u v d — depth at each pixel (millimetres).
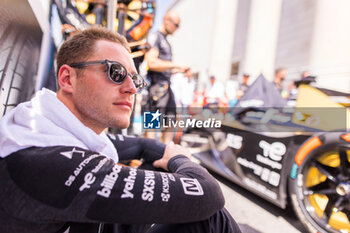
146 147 849
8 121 434
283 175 1340
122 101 534
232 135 1733
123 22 1702
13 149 371
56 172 356
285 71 1769
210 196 464
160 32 1923
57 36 1758
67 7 1774
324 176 1295
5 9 770
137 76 598
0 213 346
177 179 457
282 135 1393
